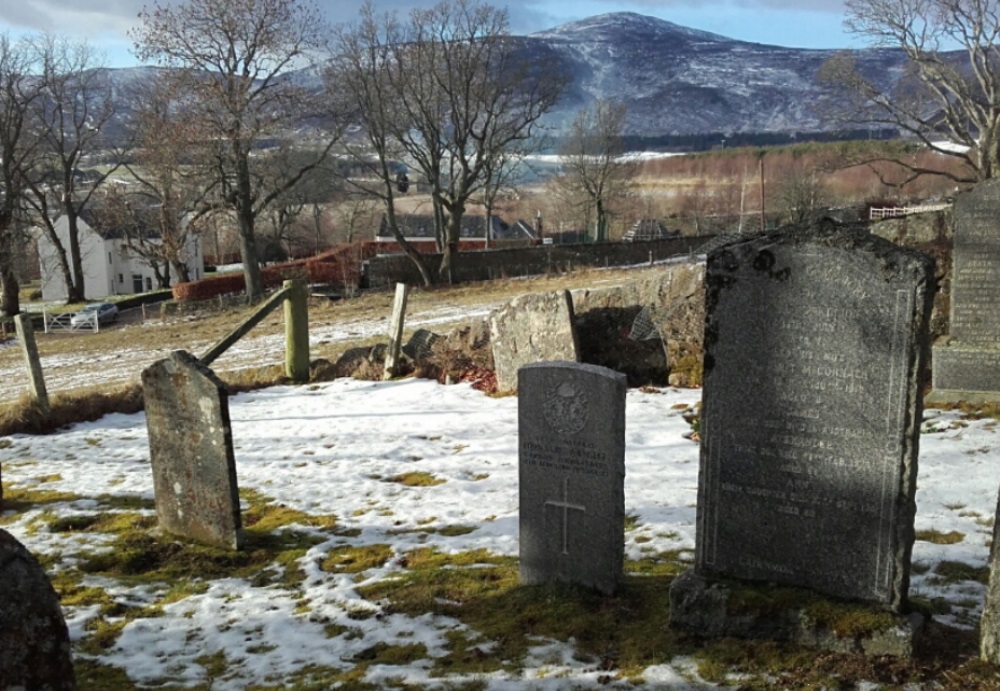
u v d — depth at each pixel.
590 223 74.62
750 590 5.73
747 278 5.66
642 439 11.23
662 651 5.59
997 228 11.17
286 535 8.84
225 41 34.69
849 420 5.41
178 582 7.73
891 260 5.18
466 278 44.59
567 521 6.64
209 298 47.50
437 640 6.11
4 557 4.11
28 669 4.09
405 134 42.78
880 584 5.43
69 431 14.27
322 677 5.69
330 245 82.12
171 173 45.12
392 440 12.65
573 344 14.15
